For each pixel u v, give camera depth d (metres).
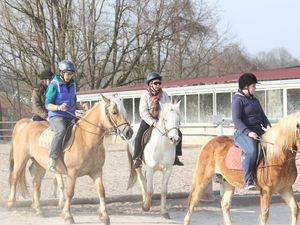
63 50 38.88
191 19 42.22
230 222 8.48
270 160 7.50
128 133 8.68
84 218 9.41
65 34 38.88
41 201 10.66
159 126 9.81
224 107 26.42
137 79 43.16
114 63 42.56
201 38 44.03
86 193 12.06
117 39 41.91
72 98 9.50
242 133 7.83
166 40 42.78
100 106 8.81
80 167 8.84
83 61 40.12
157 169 9.94
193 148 25.36
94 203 10.84
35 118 11.16
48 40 39.25
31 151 9.80
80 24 39.62
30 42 38.53
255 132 8.01
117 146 28.30
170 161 9.81
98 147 8.87
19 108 43.62
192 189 8.57
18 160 10.04
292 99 23.28
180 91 28.83
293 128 7.36
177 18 41.66
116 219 9.45
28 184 13.60
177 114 9.66
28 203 10.48
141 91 30.55
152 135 9.94
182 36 42.66
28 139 9.90
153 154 9.80
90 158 8.82
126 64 42.94
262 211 7.58
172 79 44.31
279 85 23.69
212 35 44.59
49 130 9.53
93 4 40.31
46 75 10.59
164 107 9.77
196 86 27.78
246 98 7.99
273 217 10.14
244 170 7.71
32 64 39.12
